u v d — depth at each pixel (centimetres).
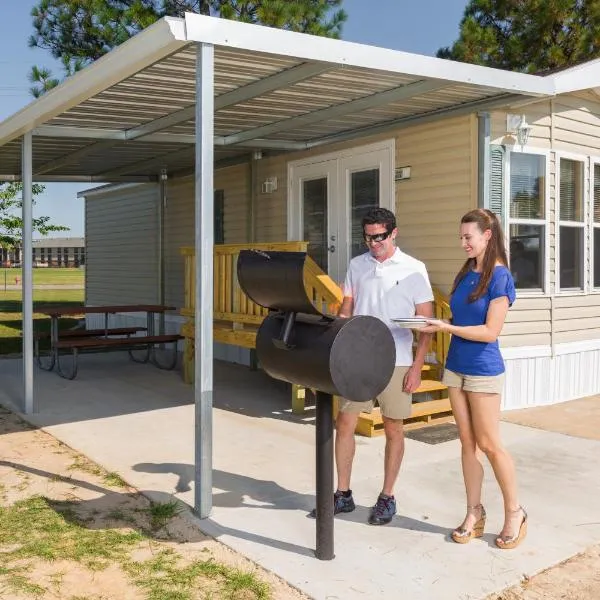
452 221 696
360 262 429
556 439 612
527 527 417
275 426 655
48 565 368
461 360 377
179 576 356
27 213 691
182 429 641
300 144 853
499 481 387
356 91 590
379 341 350
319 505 372
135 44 452
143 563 371
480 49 1798
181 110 627
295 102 629
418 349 410
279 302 360
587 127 783
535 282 741
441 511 441
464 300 378
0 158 829
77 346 877
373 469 523
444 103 661
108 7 1373
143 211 1272
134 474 513
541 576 360
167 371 941
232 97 583
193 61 479
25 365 701
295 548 388
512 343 724
